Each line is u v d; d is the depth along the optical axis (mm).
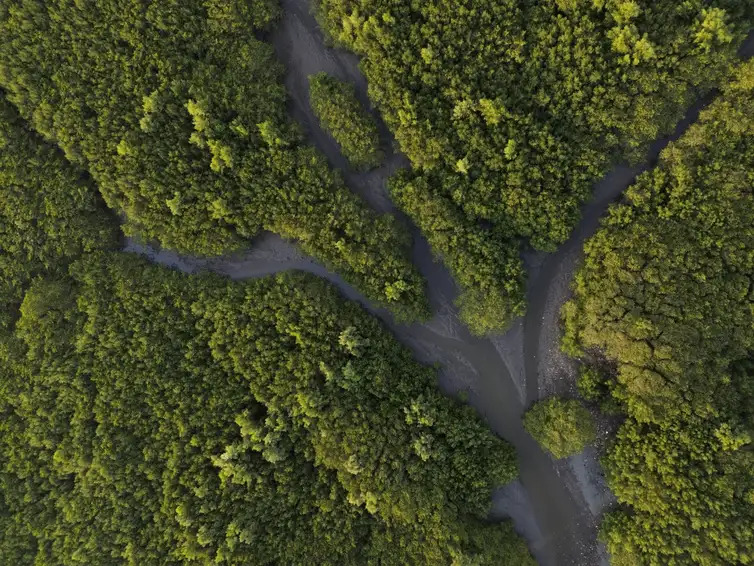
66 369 44906
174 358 45688
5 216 46125
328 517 43500
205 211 46656
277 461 43875
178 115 45219
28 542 43938
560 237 45094
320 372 44906
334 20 45188
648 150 44719
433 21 42219
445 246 46062
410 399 45406
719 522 38688
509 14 41500
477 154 44219
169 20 44625
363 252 45844
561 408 44094
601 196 46312
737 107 40812
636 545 41938
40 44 44125
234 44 46312
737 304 41125
